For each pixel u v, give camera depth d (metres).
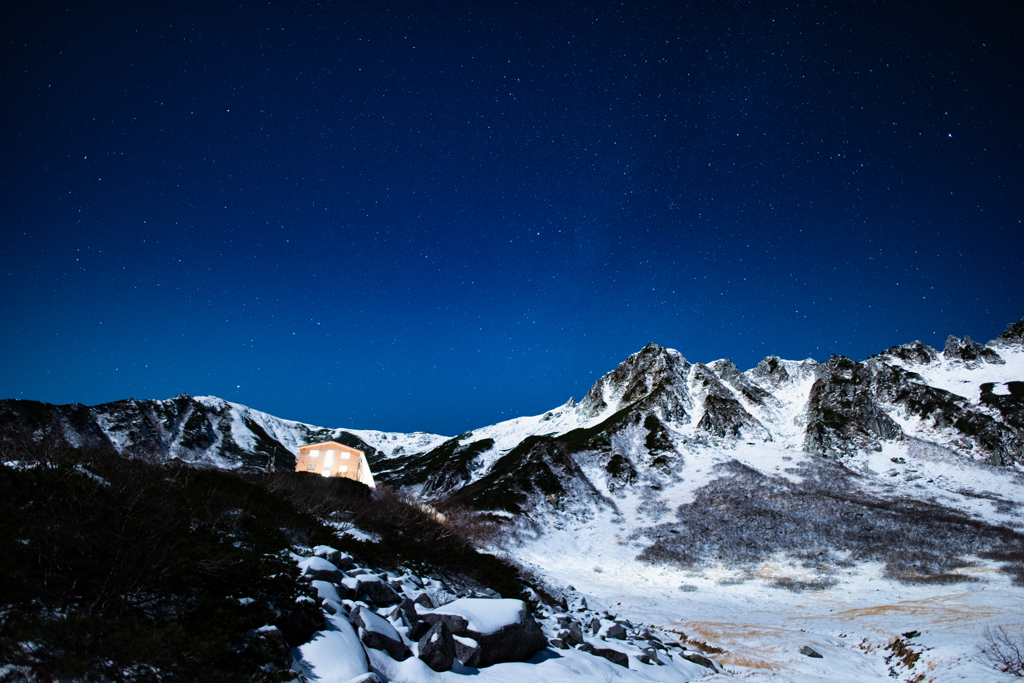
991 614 27.00
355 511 20.81
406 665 10.09
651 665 15.32
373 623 10.65
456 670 10.78
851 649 23.48
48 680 6.52
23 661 6.58
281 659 8.52
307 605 9.96
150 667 7.31
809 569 45.94
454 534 24.06
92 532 9.45
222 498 14.31
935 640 20.72
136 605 8.67
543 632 14.41
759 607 36.03
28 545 8.43
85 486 10.66
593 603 30.98
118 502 10.88
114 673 7.02
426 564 17.81
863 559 46.66
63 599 7.99
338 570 12.66
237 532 13.05
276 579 10.61
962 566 42.06
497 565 21.81
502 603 13.10
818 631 27.53
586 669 13.04
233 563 10.66
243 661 8.08
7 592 7.46
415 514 23.75
